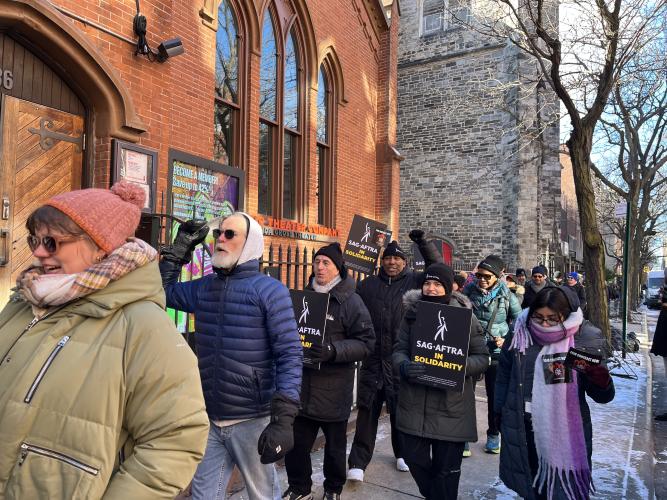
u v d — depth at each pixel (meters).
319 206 12.66
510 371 3.36
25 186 5.00
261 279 2.70
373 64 14.45
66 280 1.42
